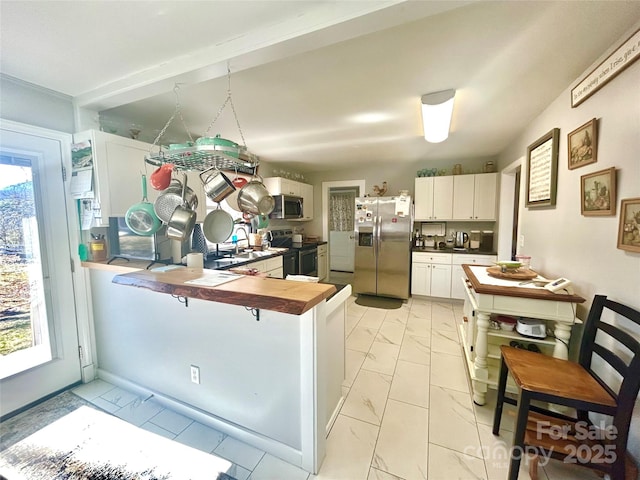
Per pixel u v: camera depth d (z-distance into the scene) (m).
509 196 3.70
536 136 2.50
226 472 1.46
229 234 1.71
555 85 1.90
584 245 1.70
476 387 1.93
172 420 1.82
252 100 2.13
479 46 1.46
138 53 1.53
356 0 1.14
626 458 1.25
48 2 1.12
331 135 3.06
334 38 1.28
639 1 1.14
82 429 1.75
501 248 3.77
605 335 1.50
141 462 1.52
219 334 1.69
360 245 4.50
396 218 4.25
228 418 1.72
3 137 1.77
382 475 1.43
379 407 1.93
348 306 4.05
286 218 4.39
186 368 1.84
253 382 1.61
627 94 1.33
